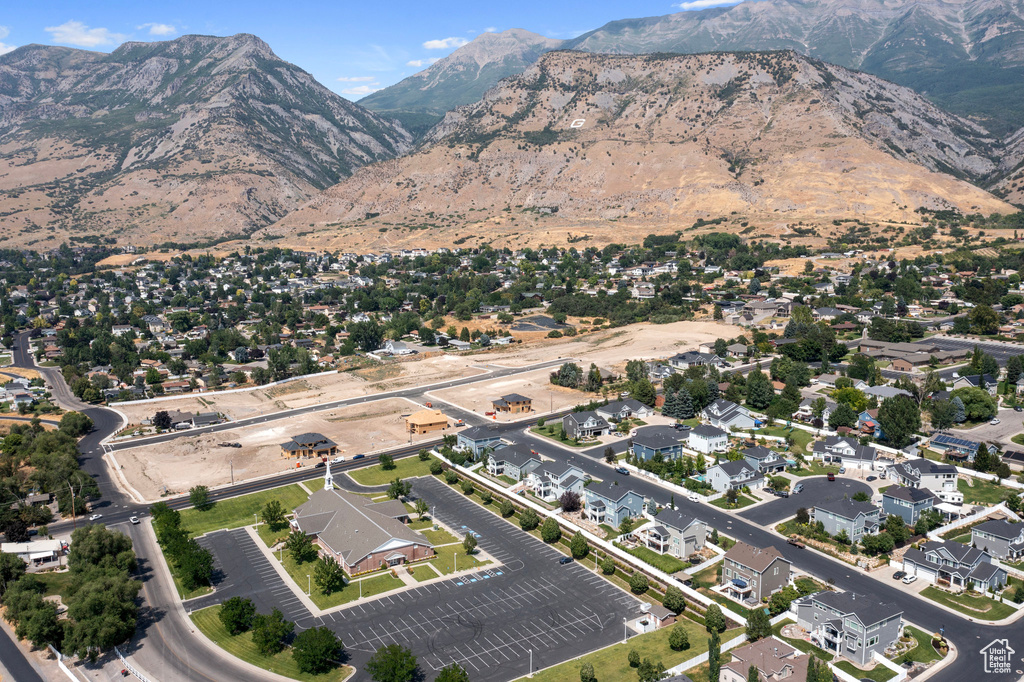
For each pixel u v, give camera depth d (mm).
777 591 118500
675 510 140375
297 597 124062
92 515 159125
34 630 109938
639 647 107188
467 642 109938
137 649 110000
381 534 136000
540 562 135000
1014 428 189375
